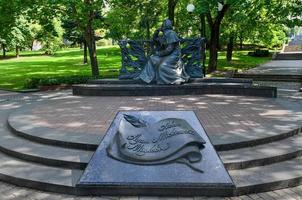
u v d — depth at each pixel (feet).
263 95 42.88
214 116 31.65
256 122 29.19
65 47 206.08
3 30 67.56
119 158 20.70
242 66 94.38
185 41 46.55
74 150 24.29
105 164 20.40
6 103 46.14
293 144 24.71
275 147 24.04
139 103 38.93
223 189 18.72
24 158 23.95
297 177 20.16
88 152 23.81
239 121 29.63
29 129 28.55
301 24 69.87
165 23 45.80
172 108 35.55
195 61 46.96
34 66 105.81
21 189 20.80
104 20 68.18
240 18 76.23
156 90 43.91
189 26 83.10
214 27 73.77
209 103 38.11
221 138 24.47
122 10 67.67
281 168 21.54
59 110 36.55
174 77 44.19
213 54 75.46
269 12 73.26
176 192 18.92
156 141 21.49
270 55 140.97
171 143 20.98
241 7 68.28
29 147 25.25
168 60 44.57
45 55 158.10
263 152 22.99
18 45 149.59
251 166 21.72
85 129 28.02
